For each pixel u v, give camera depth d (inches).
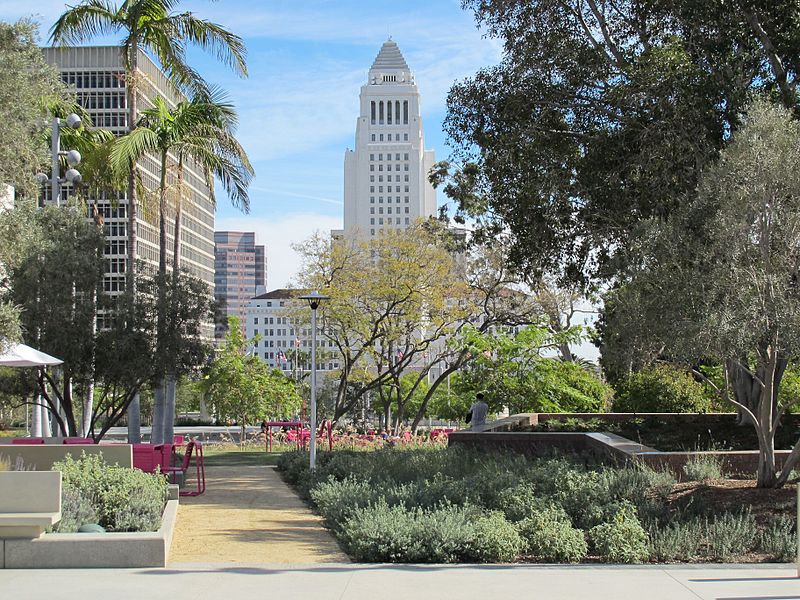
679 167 715.4
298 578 346.9
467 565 380.2
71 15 1024.9
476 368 1267.2
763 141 469.7
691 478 595.8
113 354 856.9
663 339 479.5
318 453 845.8
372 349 1515.7
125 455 568.1
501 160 864.9
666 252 489.4
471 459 724.0
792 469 581.9
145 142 964.0
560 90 832.9
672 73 718.5
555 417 1116.5
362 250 1460.4
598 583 338.3
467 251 1395.2
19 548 368.8
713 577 351.3
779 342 466.3
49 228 856.9
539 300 1563.7
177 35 1043.9
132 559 372.2
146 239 3575.3
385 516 425.1
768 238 465.7
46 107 954.1
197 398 2940.5
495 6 859.4
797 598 309.1
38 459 558.9
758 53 748.0
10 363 681.6
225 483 751.1
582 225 864.9
